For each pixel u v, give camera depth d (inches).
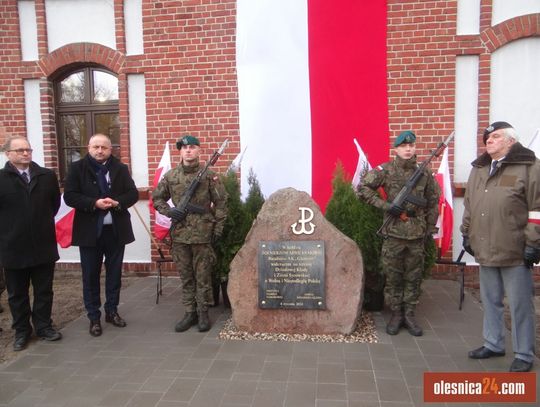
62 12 248.1
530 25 210.4
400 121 223.5
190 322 171.9
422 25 217.9
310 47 226.4
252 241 166.4
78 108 257.1
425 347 150.6
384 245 162.4
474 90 219.8
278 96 230.7
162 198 170.6
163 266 250.8
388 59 222.1
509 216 127.7
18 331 157.6
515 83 217.0
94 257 167.9
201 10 234.5
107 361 144.5
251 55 231.1
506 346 151.4
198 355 147.2
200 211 164.4
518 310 131.2
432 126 221.3
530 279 131.6
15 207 154.2
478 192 135.3
